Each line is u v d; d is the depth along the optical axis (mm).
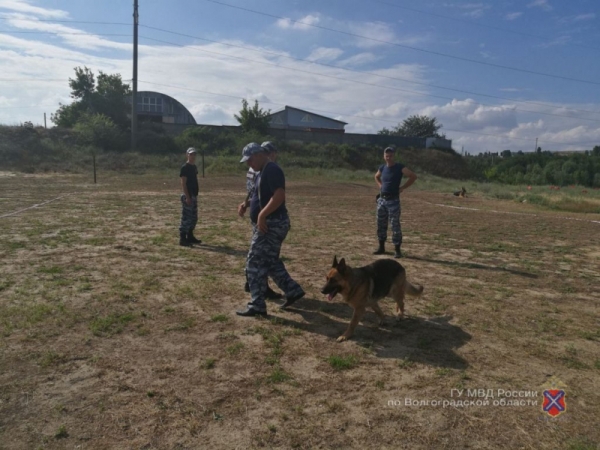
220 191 21766
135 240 8836
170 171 32562
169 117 63406
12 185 21625
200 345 4102
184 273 6496
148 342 4141
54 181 24578
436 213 15641
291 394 3307
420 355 4023
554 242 10078
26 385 3332
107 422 2920
